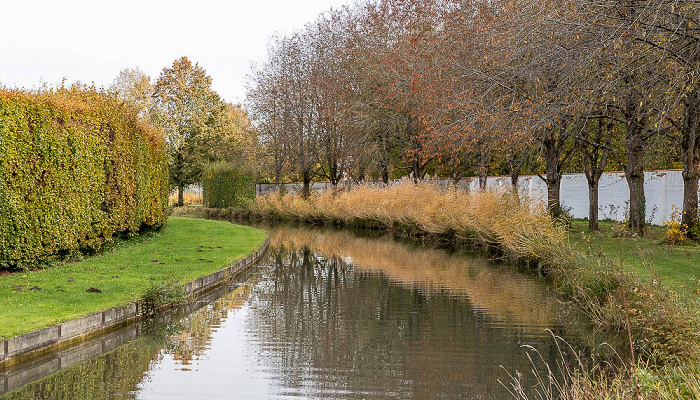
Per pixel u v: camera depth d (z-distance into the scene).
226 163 42.97
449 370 6.45
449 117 16.44
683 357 5.99
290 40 37.03
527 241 14.45
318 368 6.52
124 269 11.95
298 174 38.75
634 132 15.57
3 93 10.58
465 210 20.22
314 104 35.75
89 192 13.60
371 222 29.77
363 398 5.55
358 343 7.62
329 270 14.91
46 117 11.63
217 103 50.28
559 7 9.96
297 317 9.26
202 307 10.13
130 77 45.84
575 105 10.37
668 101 10.04
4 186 10.56
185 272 11.91
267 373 6.30
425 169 34.06
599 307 8.62
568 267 11.37
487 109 12.38
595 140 20.53
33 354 6.77
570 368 6.48
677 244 15.11
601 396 5.00
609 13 9.49
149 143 19.47
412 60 24.25
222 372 6.36
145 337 7.96
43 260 11.95
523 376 6.22
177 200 52.88
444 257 17.52
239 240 19.83
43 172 11.61
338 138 35.19
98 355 7.05
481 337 7.89
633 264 11.97
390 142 31.17
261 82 38.09
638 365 5.86
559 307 9.91
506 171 31.30
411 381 6.05
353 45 31.66
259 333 8.19
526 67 10.69
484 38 13.31
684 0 8.84
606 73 9.97
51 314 7.66
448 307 9.97
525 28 10.32
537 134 14.32
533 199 16.25
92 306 8.30
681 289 9.01
